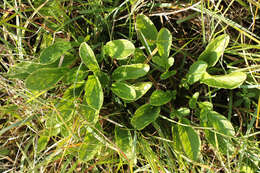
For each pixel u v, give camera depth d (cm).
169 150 52
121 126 52
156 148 54
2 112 53
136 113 51
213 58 52
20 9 51
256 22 56
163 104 54
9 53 53
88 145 50
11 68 52
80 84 52
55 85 51
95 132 51
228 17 56
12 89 51
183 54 56
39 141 52
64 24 51
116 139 51
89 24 55
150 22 52
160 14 54
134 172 53
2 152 54
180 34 57
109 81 52
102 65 54
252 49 55
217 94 56
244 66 55
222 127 50
